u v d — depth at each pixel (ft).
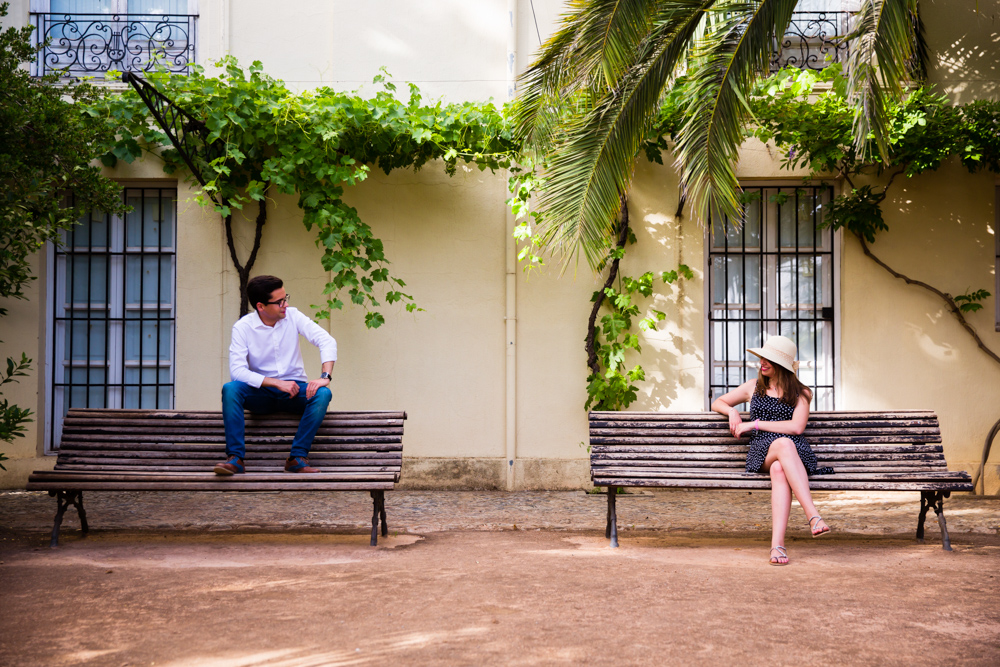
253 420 16.80
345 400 23.99
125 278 24.43
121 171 23.66
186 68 24.27
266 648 9.32
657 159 23.73
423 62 24.36
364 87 24.29
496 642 9.51
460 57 24.38
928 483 15.37
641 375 23.57
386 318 24.09
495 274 24.27
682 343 24.14
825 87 23.82
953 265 23.98
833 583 12.44
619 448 16.55
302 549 15.35
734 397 16.71
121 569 13.32
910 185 24.11
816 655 9.09
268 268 24.09
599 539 16.74
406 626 10.14
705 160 17.38
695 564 13.93
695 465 16.33
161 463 16.43
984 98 23.72
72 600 11.34
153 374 24.44
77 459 16.33
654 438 16.61
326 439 16.62
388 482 15.39
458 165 24.38
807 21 24.56
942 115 21.63
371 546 15.65
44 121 18.08
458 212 24.32
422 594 11.71
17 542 15.97
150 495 21.93
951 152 22.11
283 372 16.97
